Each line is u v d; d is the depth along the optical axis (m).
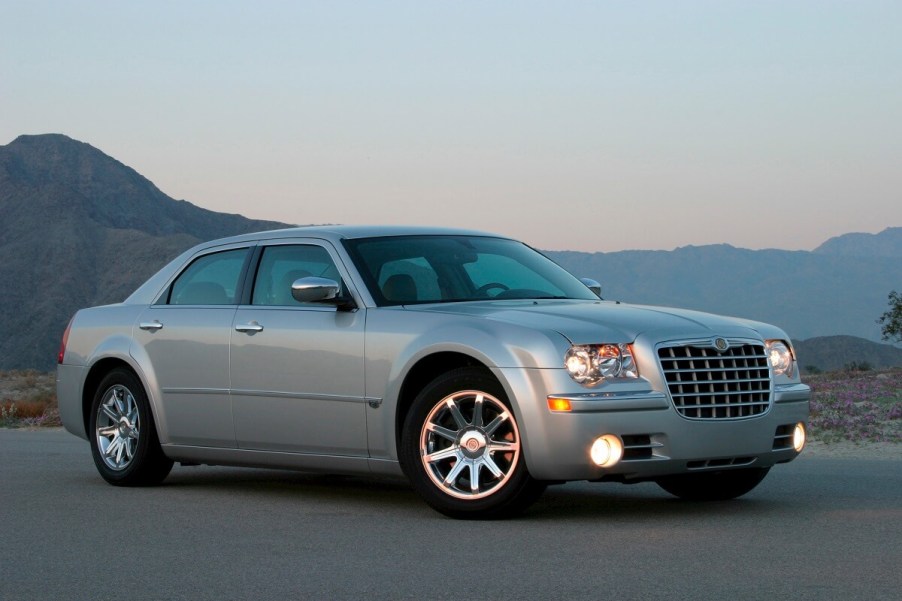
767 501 7.41
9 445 12.91
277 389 7.55
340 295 7.25
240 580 4.91
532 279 7.80
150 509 7.22
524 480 6.43
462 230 8.23
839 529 6.12
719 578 4.79
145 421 8.43
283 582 4.85
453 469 6.64
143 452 8.41
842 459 11.02
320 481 8.88
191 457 8.22
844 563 5.11
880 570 4.95
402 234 7.87
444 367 6.96
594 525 6.34
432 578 4.89
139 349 8.50
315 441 7.38
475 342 6.54
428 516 6.79
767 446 6.75
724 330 6.76
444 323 6.79
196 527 6.43
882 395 20.22
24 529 6.40
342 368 7.18
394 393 6.90
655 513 6.85
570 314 6.75
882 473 9.25
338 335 7.24
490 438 6.54
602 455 6.26
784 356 7.07
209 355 7.98
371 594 4.59
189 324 8.20
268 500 7.66
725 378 6.63
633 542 5.73
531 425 6.31
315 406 7.33
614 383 6.37
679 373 6.48
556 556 5.36
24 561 5.41
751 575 4.85
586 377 6.31
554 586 4.68
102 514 7.00
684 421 6.41
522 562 5.22
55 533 6.25
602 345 6.40
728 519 6.55
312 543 5.84
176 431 8.23
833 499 7.50
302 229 8.08
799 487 8.21
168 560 5.39
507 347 6.44
